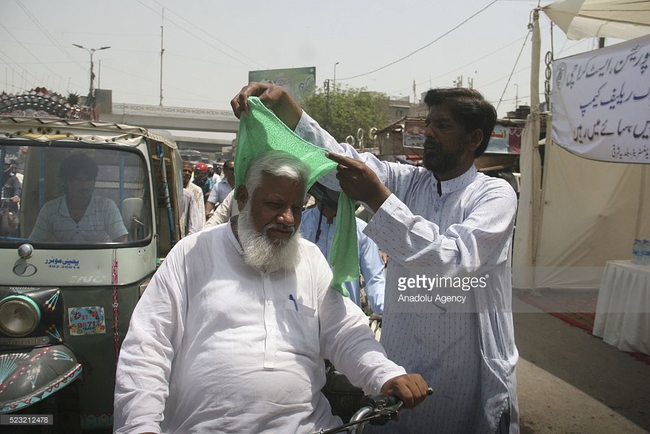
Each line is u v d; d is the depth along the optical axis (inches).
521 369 180.7
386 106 1728.6
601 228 283.7
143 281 129.7
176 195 201.5
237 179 71.9
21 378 105.3
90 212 128.2
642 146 183.3
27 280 118.7
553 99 237.9
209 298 66.7
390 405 62.4
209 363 64.1
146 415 59.9
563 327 221.5
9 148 128.9
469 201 78.1
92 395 120.4
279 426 64.0
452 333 76.8
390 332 81.4
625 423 143.9
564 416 147.6
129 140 137.3
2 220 124.6
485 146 80.7
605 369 180.9
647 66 183.5
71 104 175.6
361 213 156.9
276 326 66.6
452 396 78.7
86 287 120.3
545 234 288.4
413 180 86.7
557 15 228.4
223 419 62.6
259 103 69.3
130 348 64.8
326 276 75.5
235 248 69.4
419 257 67.4
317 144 82.0
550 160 289.3
